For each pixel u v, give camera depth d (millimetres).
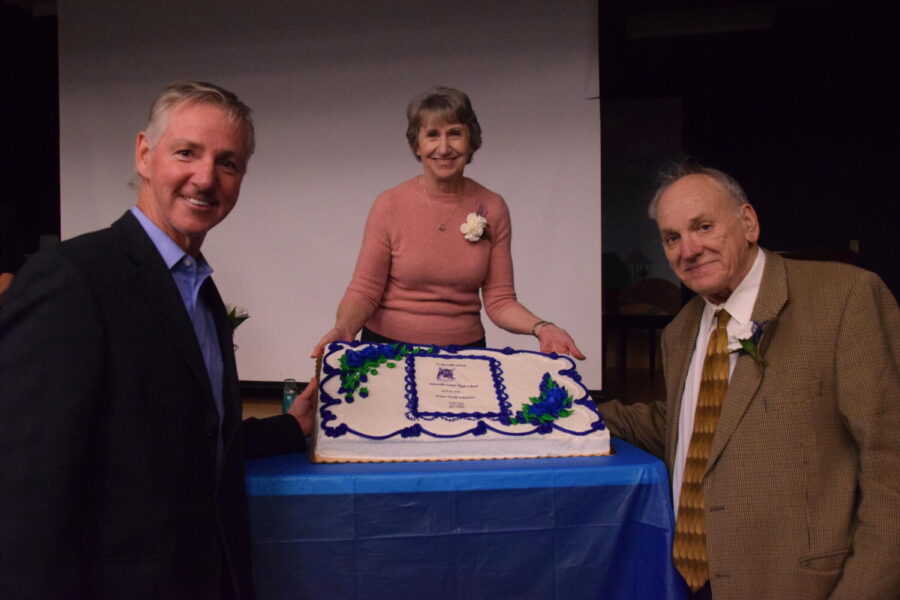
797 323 1228
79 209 4992
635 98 7629
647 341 7172
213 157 1062
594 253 4328
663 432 1582
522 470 1291
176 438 978
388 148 4605
